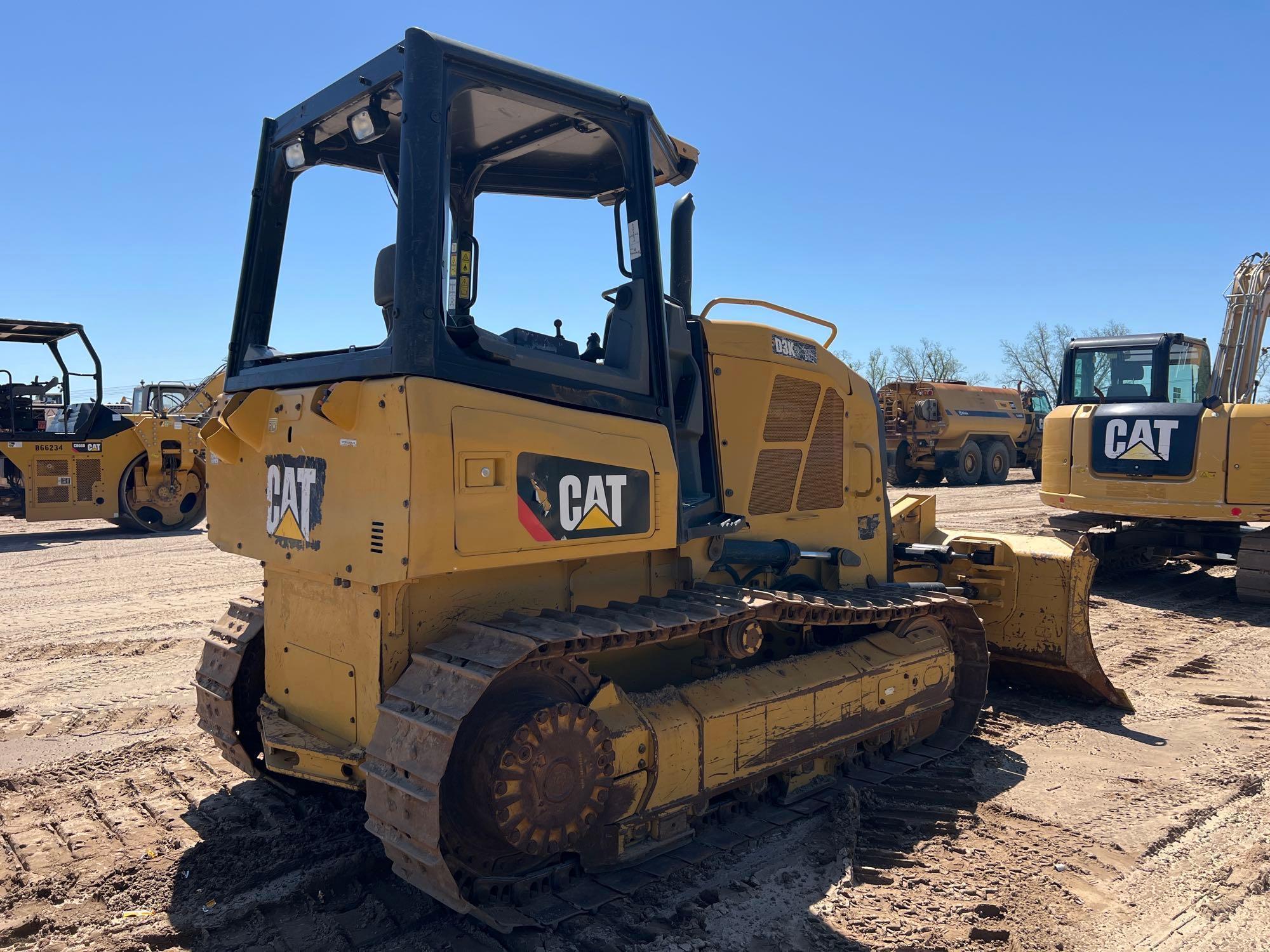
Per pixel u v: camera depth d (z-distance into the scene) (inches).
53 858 149.3
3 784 179.8
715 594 155.9
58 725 216.1
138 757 193.8
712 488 173.3
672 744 143.6
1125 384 392.5
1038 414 1104.8
